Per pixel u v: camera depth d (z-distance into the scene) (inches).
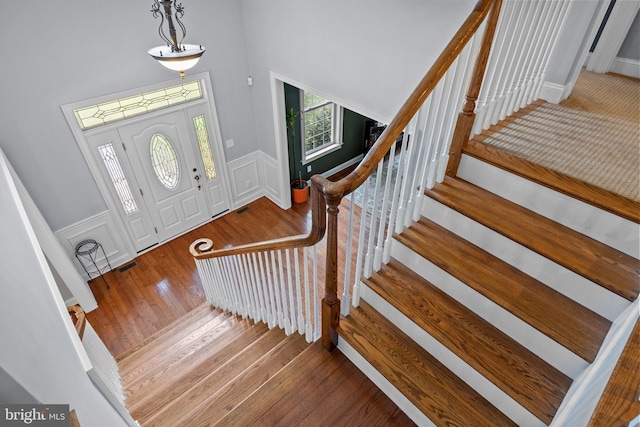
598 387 39.0
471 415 65.6
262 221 222.4
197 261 138.6
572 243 69.9
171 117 180.4
